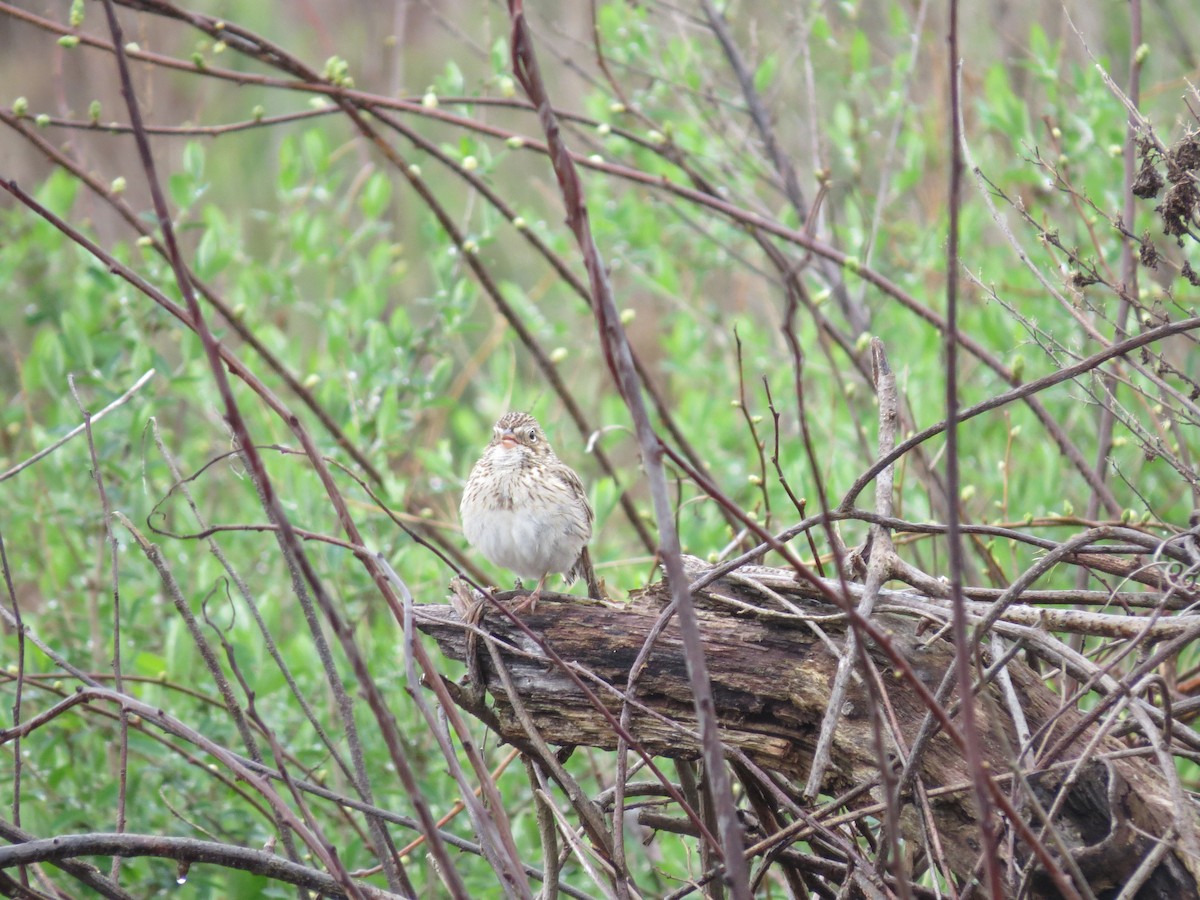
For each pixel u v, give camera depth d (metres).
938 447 11.67
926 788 6.33
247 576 12.20
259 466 5.23
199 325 5.17
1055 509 10.73
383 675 10.77
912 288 12.68
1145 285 11.45
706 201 10.52
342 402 11.83
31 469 11.64
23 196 6.46
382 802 10.40
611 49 13.65
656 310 19.25
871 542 7.18
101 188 9.20
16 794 6.97
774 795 6.71
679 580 4.89
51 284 14.53
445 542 11.18
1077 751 6.25
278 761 6.35
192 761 8.69
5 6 9.22
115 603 7.02
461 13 21.59
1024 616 6.26
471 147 12.53
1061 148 11.30
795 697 6.82
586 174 14.90
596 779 10.03
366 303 12.87
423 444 15.16
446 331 12.31
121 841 6.40
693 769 7.86
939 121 14.45
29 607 13.73
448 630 7.41
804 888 7.18
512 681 7.19
